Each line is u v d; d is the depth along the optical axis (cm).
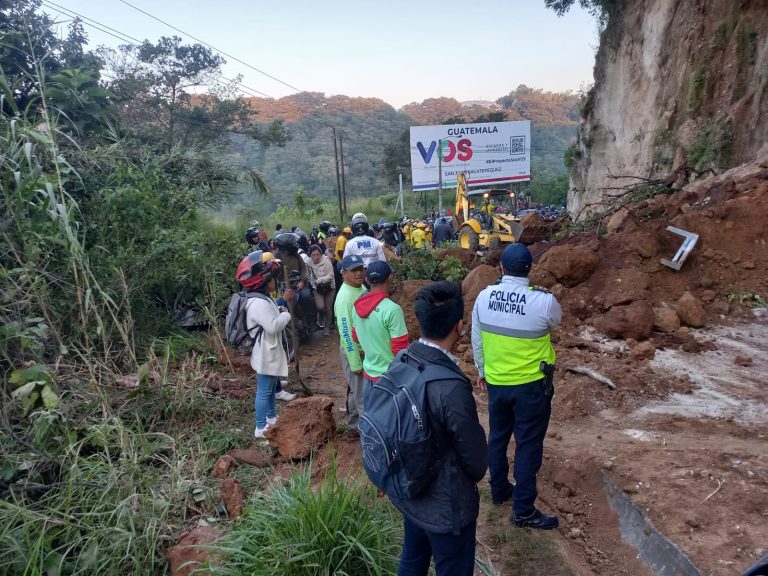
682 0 1388
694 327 671
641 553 330
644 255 774
